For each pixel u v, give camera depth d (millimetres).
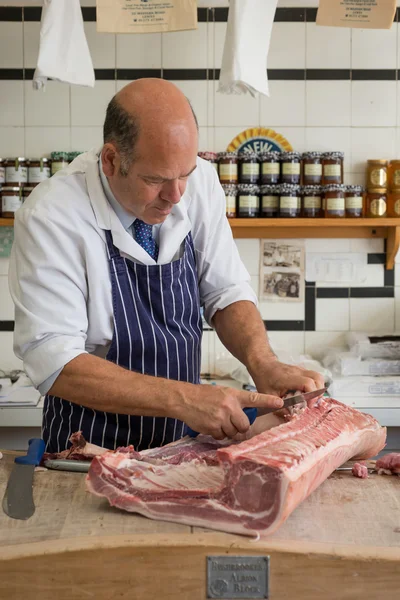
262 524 1294
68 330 1758
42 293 1765
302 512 1428
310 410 1715
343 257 3387
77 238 1793
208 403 1609
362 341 3201
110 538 1277
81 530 1339
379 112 3328
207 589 1262
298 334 3414
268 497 1284
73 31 2611
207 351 3379
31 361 1737
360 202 3156
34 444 1724
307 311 3404
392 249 3301
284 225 3113
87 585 1261
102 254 1831
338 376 3141
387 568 1249
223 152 3143
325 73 3309
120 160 1656
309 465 1355
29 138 3309
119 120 1638
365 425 1703
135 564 1259
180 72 3293
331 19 2613
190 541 1266
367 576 1252
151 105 1600
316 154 3162
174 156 1588
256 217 3172
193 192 2006
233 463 1307
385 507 1458
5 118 3299
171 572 1261
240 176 3195
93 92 3295
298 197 3164
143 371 1877
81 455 1702
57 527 1352
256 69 2594
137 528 1345
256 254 3377
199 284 2125
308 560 1253
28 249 1779
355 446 1631
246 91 2662
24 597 1260
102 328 1863
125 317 1854
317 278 3387
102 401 1668
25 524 1365
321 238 3363
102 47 3271
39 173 3145
